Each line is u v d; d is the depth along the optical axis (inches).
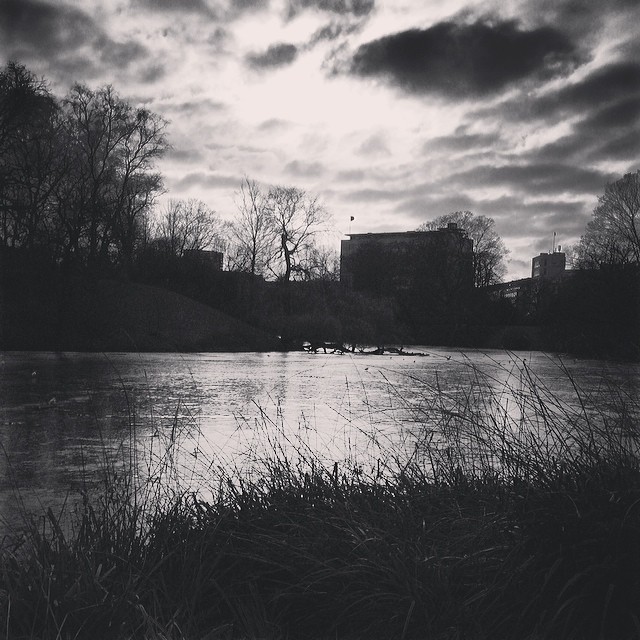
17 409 544.1
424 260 3159.5
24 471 299.7
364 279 3459.6
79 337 1614.2
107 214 1964.8
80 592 117.6
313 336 2092.8
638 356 216.8
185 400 628.4
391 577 123.0
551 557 120.6
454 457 198.1
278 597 127.3
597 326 1290.6
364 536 137.0
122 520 157.2
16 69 1646.2
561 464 149.7
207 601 133.0
